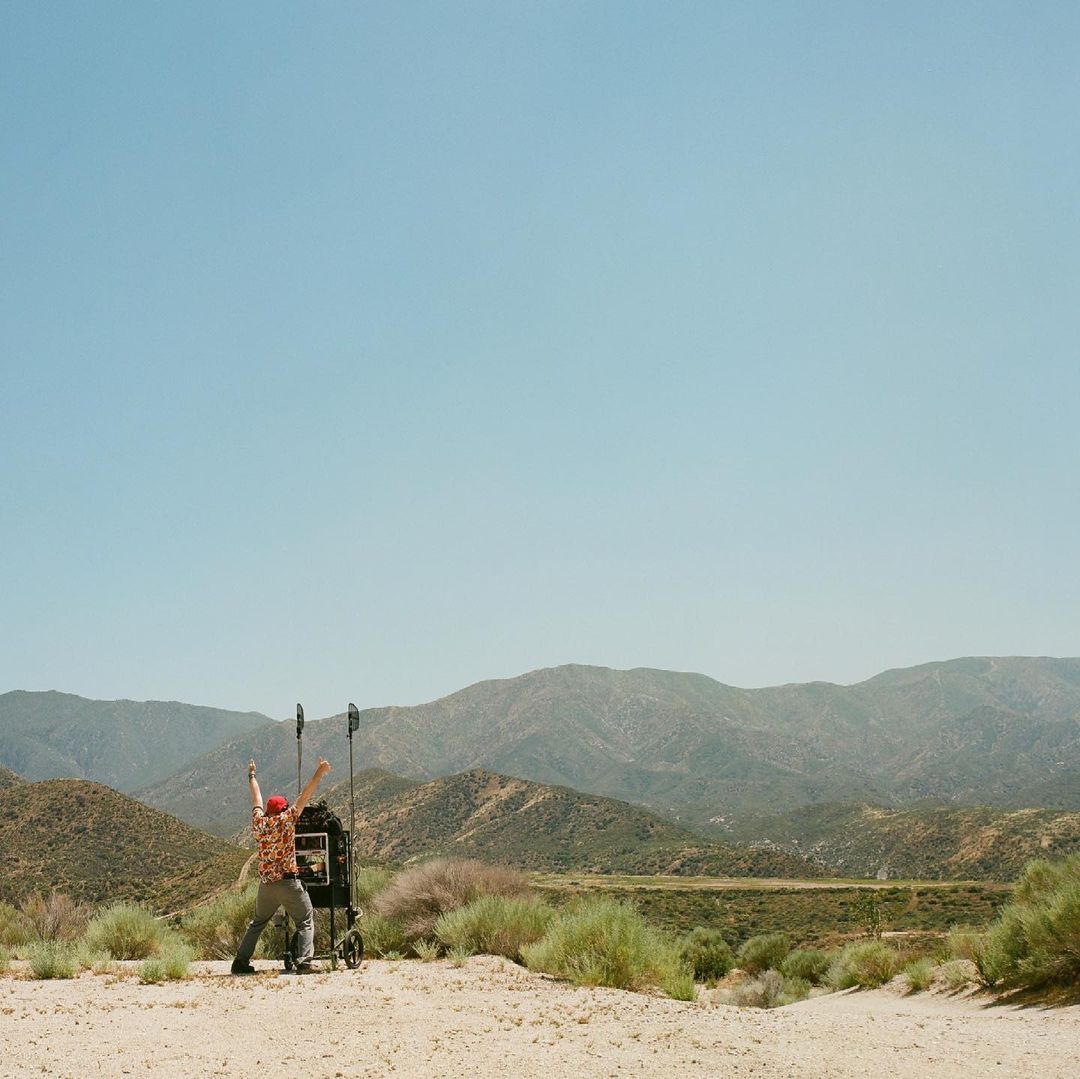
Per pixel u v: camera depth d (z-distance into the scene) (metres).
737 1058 9.23
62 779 157.50
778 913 93.38
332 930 14.45
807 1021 12.05
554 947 14.57
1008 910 19.12
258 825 13.86
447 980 13.34
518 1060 8.85
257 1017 10.46
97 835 141.62
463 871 19.59
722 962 43.62
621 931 14.52
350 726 15.20
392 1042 9.48
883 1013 16.44
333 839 14.60
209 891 78.19
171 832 148.25
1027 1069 9.41
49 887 121.31
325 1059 8.80
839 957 35.69
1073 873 19.44
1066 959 16.34
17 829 140.75
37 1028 9.82
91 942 17.22
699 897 109.12
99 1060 8.52
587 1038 9.83
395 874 21.78
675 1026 10.73
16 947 19.22
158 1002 11.26
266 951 17.88
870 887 115.25
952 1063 9.65
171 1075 8.12
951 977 20.86
